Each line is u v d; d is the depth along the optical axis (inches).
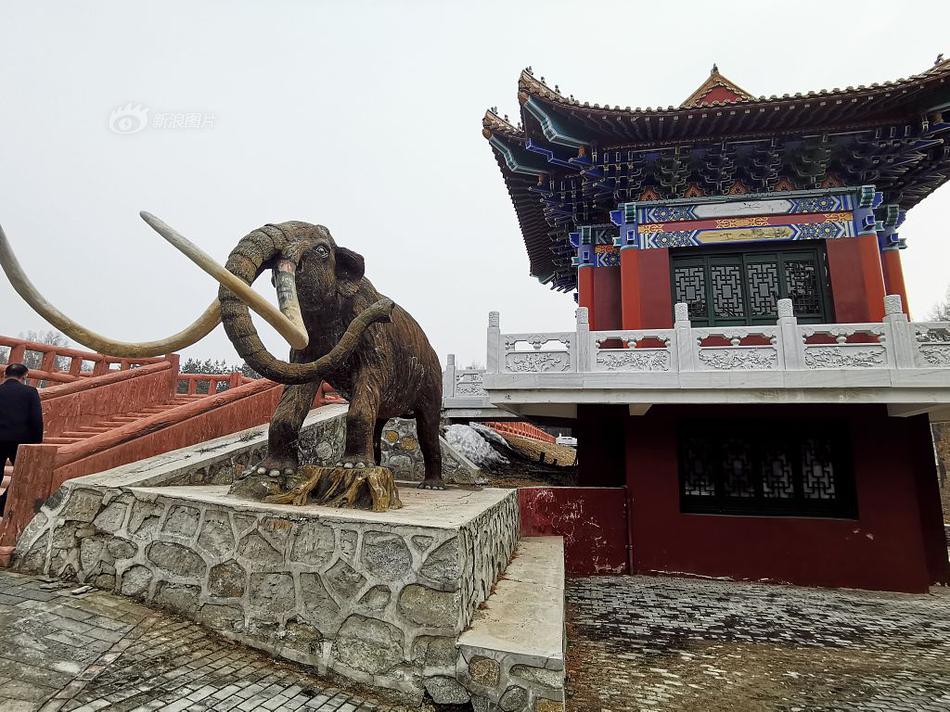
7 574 207.9
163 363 482.3
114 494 215.3
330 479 211.5
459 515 192.4
